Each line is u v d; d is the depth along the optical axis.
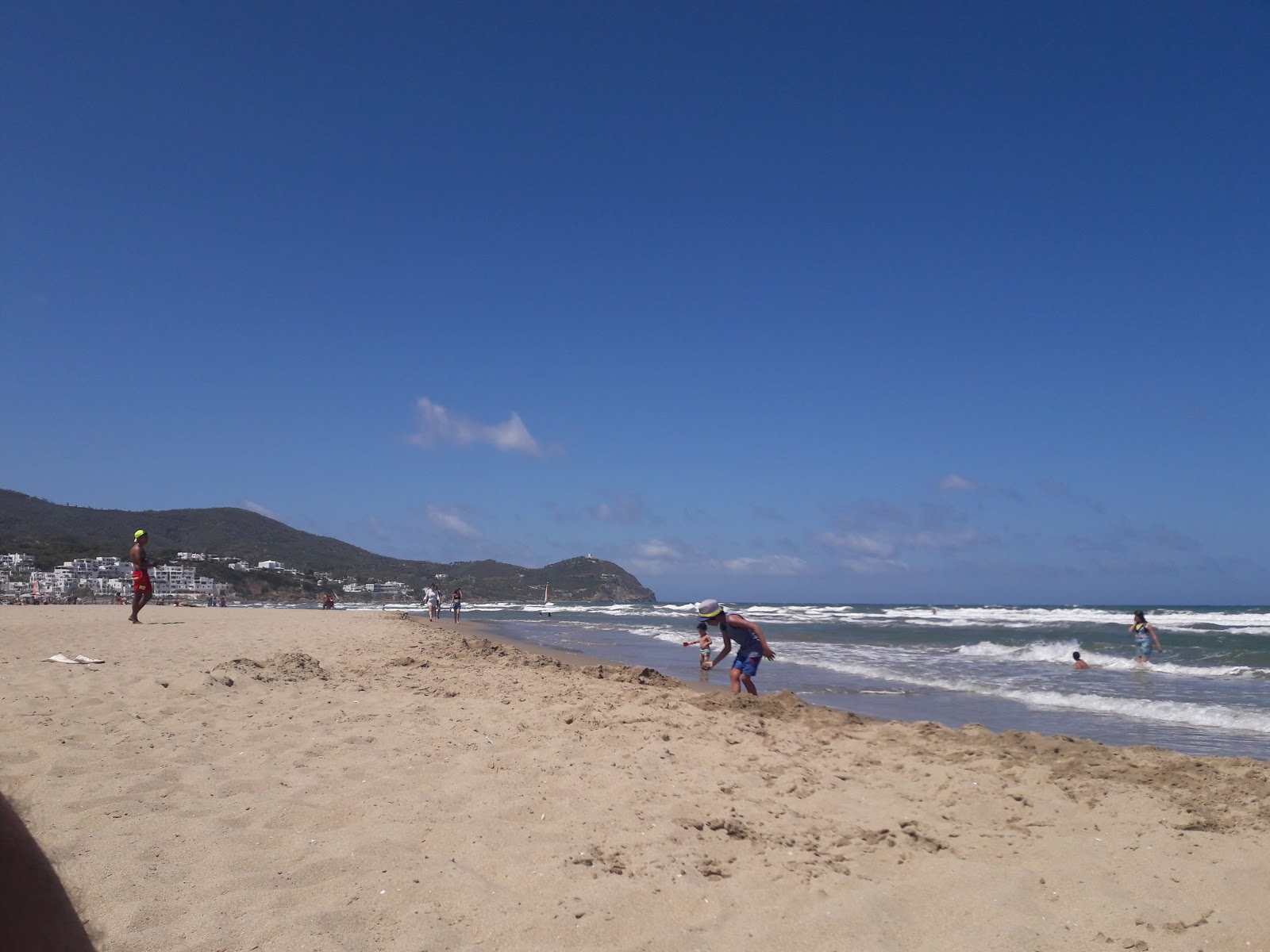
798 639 26.27
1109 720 10.41
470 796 5.15
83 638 14.45
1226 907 3.85
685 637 26.98
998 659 19.12
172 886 3.56
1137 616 17.69
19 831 1.59
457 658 13.39
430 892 3.69
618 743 6.73
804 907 3.80
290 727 6.83
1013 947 3.48
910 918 3.76
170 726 6.62
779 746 7.00
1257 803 5.41
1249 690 13.52
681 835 4.62
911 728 7.79
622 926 3.50
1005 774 6.17
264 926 3.23
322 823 4.56
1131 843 4.73
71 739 5.96
